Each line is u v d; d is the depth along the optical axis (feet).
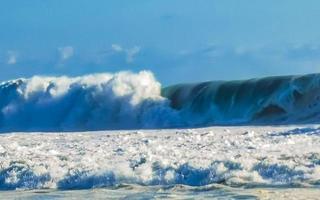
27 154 283.18
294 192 191.93
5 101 622.95
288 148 267.80
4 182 236.02
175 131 409.90
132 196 200.03
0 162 255.70
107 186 221.46
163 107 565.53
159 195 198.80
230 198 187.83
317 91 510.99
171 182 220.43
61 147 324.80
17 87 622.95
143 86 582.35
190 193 199.82
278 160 225.35
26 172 238.48
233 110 538.06
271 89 530.27
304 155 235.81
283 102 518.78
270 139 311.88
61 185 229.45
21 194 217.36
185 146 296.10
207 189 204.13
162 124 552.00
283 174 213.25
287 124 444.96
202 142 311.68
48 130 571.28
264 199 183.62
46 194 214.07
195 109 554.46
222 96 549.13
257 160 227.20
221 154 252.21
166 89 581.94
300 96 515.50
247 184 207.92
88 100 590.96
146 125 555.69
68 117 592.19
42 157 269.44
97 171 230.68
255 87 539.29
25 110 612.70
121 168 230.48
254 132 363.56
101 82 593.83
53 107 605.31
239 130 389.60
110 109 581.53
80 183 228.22
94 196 203.72
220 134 358.64
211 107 548.31
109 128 551.59
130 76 589.73
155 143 318.04
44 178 233.55
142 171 227.40
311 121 464.24
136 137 367.86
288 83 524.11
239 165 221.46
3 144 352.08
